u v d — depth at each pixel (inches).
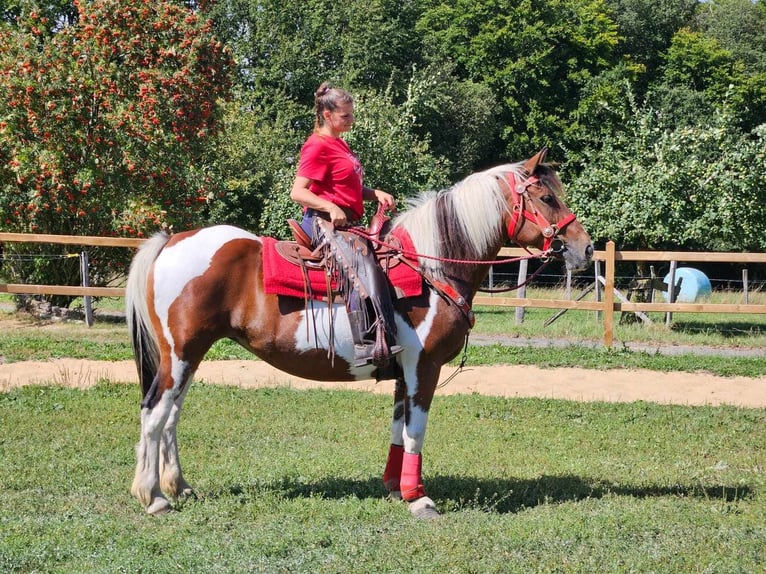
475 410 343.0
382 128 866.1
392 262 207.2
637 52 1508.4
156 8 616.1
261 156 1055.0
